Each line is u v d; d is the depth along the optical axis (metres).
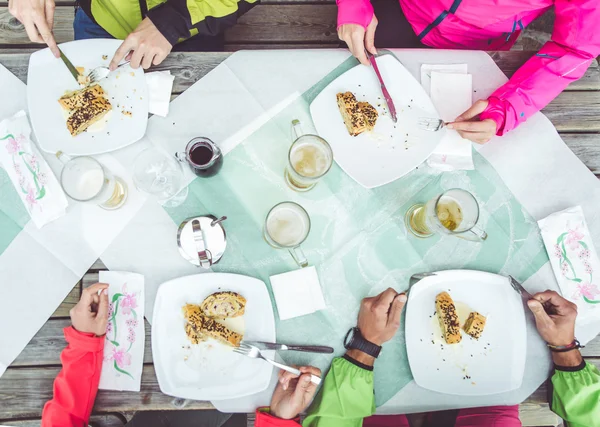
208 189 1.06
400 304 1.02
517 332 1.07
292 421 1.02
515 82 1.11
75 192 1.01
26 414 1.03
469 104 1.14
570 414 1.05
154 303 1.01
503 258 1.10
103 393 1.03
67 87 1.06
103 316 1.00
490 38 1.37
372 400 1.02
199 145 1.01
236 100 1.09
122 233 1.04
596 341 1.12
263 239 1.06
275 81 1.11
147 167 1.02
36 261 1.02
